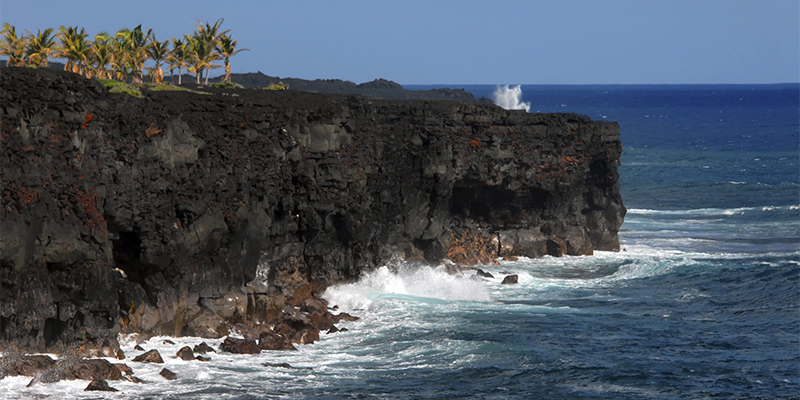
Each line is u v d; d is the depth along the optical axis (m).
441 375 52.31
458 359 55.50
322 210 69.88
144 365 49.72
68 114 47.97
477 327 63.88
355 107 76.81
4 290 44.53
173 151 56.72
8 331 45.25
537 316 68.62
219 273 60.50
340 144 73.00
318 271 71.81
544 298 76.38
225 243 60.88
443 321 65.19
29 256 45.53
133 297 53.62
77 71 77.31
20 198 44.66
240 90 79.94
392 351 56.94
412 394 48.56
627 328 65.94
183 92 65.06
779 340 63.25
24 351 46.38
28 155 45.69
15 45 73.62
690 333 65.00
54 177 47.38
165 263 54.91
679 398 50.16
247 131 63.97
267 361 53.16
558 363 55.41
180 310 57.19
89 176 49.69
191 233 57.38
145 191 53.66
